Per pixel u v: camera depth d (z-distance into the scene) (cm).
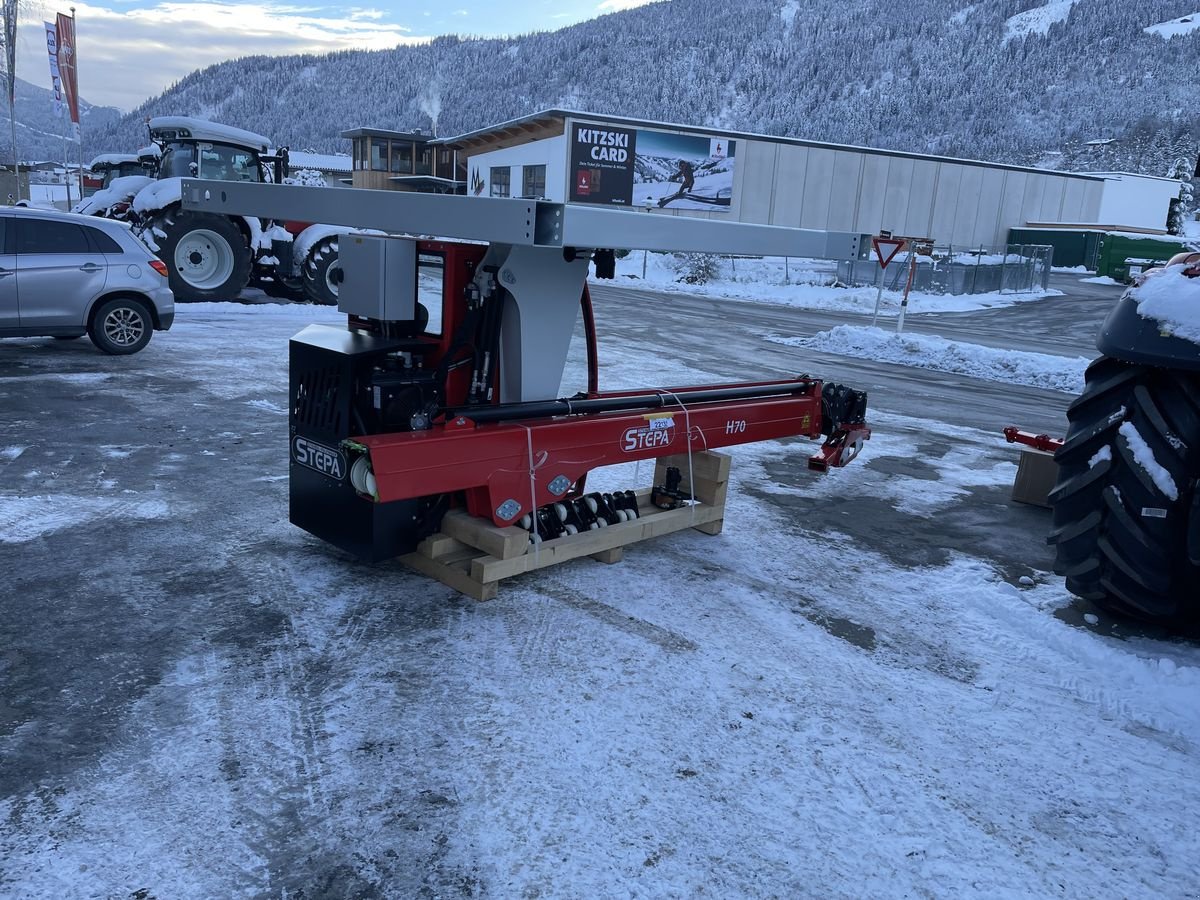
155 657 318
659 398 441
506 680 313
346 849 225
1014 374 1258
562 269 394
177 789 245
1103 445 357
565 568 424
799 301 2541
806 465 668
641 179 3881
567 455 397
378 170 5188
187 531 444
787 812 249
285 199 403
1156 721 312
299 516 409
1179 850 245
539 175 3994
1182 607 361
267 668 314
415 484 340
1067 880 230
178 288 1331
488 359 384
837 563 456
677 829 239
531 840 232
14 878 207
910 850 237
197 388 786
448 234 323
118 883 208
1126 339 342
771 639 360
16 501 470
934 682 332
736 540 482
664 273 3089
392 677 312
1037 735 299
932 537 511
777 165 4097
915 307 2486
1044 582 445
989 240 4744
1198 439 335
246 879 213
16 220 827
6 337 841
